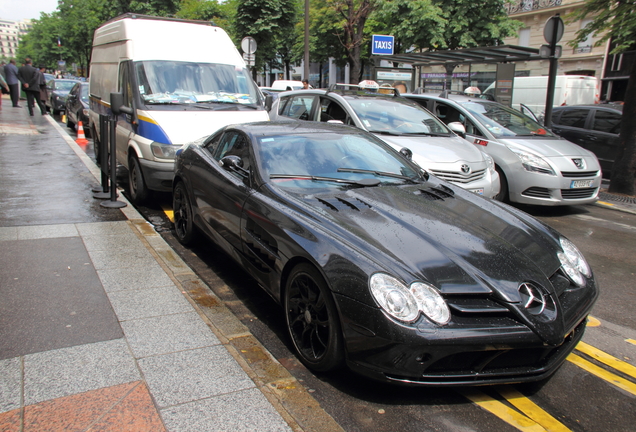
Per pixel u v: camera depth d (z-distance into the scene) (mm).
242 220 3852
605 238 6559
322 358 2918
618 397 2941
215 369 2859
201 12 40531
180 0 39062
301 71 45531
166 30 7586
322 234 3064
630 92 9188
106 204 6398
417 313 2578
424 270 2770
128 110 6797
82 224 5609
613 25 9016
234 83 7633
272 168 3977
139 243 5055
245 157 4227
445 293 2664
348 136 4688
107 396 2564
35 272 4188
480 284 2744
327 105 7949
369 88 10469
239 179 4156
